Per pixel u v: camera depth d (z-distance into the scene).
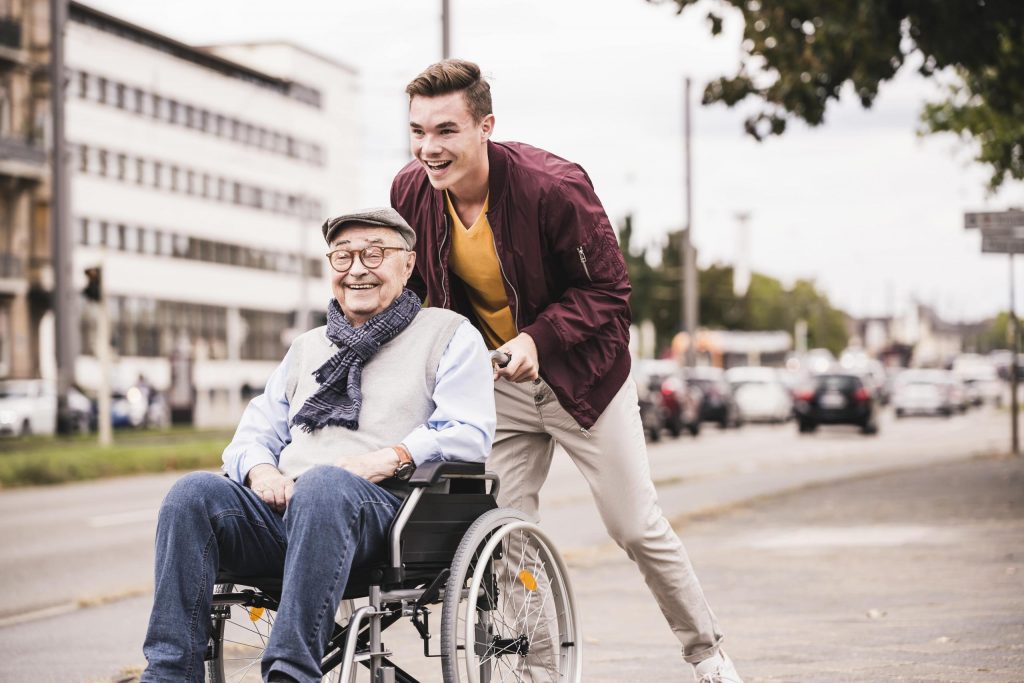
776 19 15.14
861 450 30.00
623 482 5.20
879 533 12.55
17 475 22.33
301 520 4.20
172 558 4.26
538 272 5.02
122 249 69.75
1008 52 15.70
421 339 4.71
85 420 41.53
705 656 5.39
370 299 4.69
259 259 83.81
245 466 4.59
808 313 130.12
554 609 5.07
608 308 5.05
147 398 47.72
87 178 66.81
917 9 14.09
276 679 4.11
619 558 11.30
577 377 5.07
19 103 56.53
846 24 14.48
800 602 8.55
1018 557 10.57
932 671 6.26
